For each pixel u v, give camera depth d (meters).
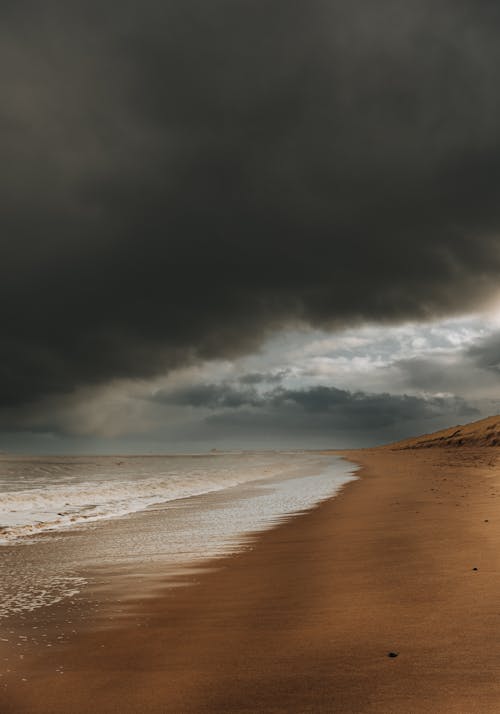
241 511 19.17
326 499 22.50
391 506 18.31
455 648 5.23
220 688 4.70
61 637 6.40
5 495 25.44
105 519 17.72
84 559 11.22
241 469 55.84
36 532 15.04
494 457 52.88
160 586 8.86
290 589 8.24
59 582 9.25
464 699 4.16
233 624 6.64
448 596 7.06
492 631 5.61
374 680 4.64
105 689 4.82
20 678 5.15
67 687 4.90
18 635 6.49
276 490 28.17
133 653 5.77
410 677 4.64
